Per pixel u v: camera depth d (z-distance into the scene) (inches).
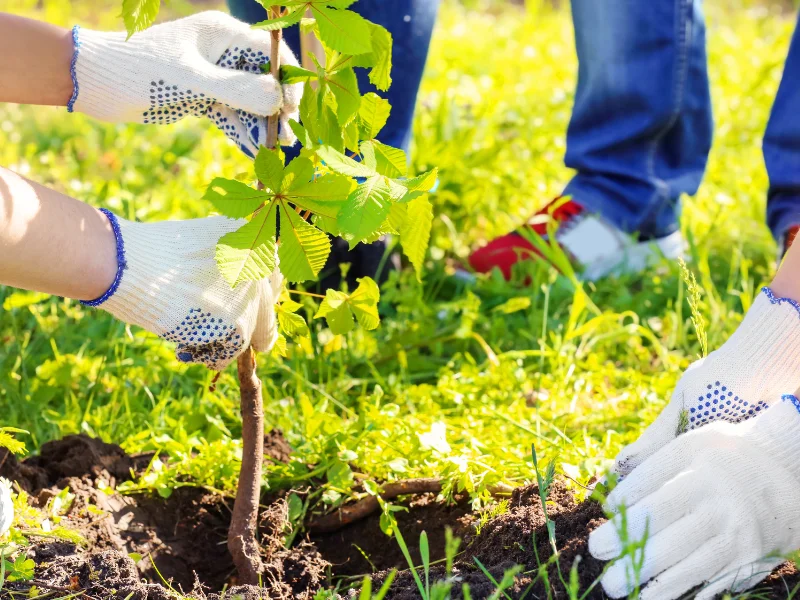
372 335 105.6
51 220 52.1
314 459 76.4
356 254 106.2
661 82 112.8
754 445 54.6
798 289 56.7
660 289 114.0
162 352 97.3
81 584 59.0
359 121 56.0
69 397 92.3
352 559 70.4
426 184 50.2
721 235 129.3
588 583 55.4
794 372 57.0
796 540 55.4
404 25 95.7
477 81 192.5
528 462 74.2
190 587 67.6
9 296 100.3
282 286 63.4
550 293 113.3
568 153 122.3
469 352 105.8
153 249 55.4
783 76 106.3
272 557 66.7
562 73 200.5
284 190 50.8
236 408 90.5
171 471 72.6
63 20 217.0
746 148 159.8
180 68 55.3
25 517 64.0
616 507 54.9
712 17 255.0
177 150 149.5
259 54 58.6
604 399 93.6
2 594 56.6
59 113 171.5
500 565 58.1
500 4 283.9
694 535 53.3
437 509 71.2
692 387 59.6
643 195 119.6
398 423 81.2
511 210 138.7
